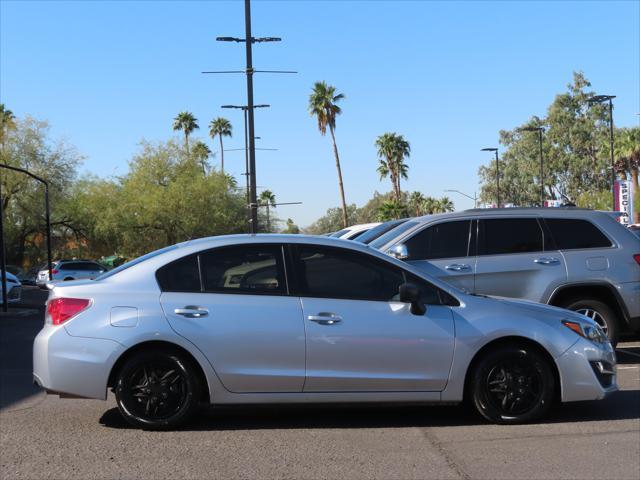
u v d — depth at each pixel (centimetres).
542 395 628
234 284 630
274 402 616
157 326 609
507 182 8206
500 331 624
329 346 615
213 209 5191
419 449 565
